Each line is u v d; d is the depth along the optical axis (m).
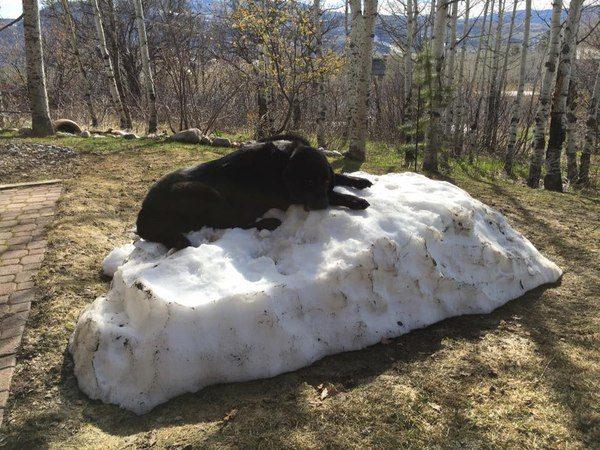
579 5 8.73
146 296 2.75
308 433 2.37
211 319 2.76
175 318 2.68
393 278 3.28
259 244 3.42
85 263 4.34
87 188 6.71
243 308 2.81
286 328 2.87
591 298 3.84
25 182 7.20
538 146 10.03
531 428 2.39
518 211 6.69
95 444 2.36
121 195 6.47
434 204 3.76
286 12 12.05
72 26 16.61
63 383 2.83
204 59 16.56
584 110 21.47
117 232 5.17
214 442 2.32
